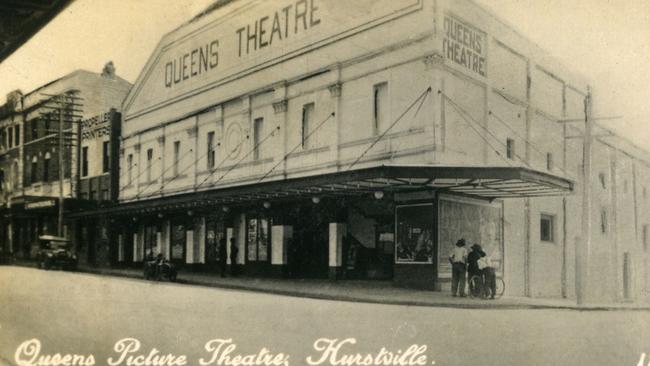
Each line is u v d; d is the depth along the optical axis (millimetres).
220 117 32406
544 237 27844
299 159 27312
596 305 20578
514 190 22422
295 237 27984
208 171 33094
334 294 20234
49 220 45312
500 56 25078
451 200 22578
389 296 19562
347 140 25078
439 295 20125
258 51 30094
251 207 30078
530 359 10930
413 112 22484
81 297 21234
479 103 23844
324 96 26281
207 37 33656
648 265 32281
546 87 27719
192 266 33781
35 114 45781
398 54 23219
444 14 22344
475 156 23438
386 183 21344
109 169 40625
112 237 40281
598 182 29938
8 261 45469
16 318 16438
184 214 34781
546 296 27031
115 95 41562
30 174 46781
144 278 30156
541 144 27156
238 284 24672
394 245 23109
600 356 11672
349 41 25219
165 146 36656
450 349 11609
